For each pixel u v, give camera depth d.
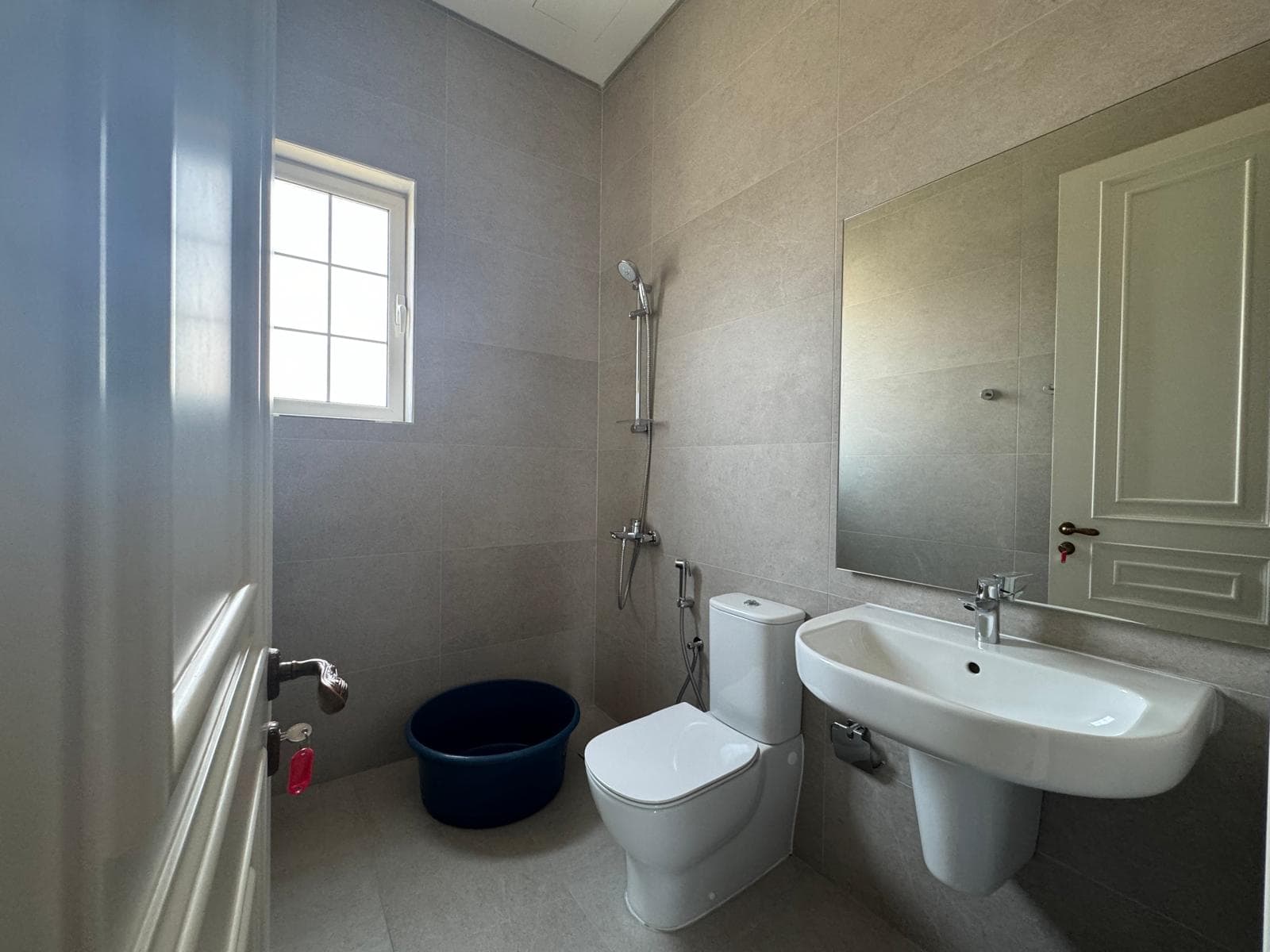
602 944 1.34
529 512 2.32
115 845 0.19
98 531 0.17
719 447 1.87
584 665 2.49
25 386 0.14
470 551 2.19
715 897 1.44
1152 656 1.00
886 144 1.40
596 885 1.52
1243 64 0.91
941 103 1.29
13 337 0.13
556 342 2.38
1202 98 0.95
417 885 1.50
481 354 2.20
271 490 0.68
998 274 1.19
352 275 2.03
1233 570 0.92
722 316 1.86
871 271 1.43
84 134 0.17
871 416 1.43
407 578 2.06
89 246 0.17
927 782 1.11
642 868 1.40
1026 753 0.81
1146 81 1.00
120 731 0.20
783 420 1.65
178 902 0.25
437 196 2.09
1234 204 0.92
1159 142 0.99
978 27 1.23
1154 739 0.77
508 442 2.27
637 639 2.24
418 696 2.09
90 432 0.17
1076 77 1.08
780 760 1.53
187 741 0.26
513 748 2.17
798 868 1.57
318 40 1.86
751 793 1.42
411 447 2.05
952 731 0.87
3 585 0.13
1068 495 1.09
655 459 2.15
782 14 1.66
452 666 2.16
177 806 0.26
